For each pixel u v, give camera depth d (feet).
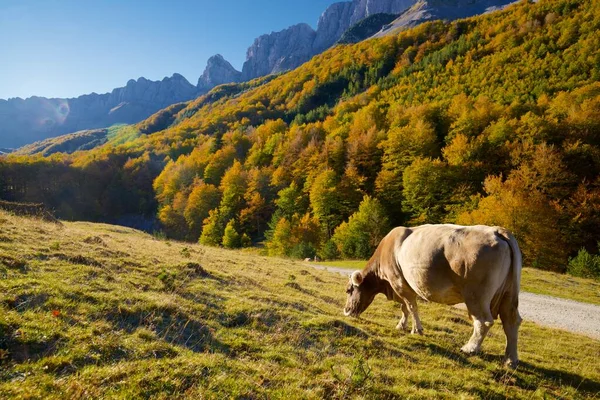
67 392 11.98
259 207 239.91
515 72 302.04
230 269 43.65
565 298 60.59
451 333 29.19
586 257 87.76
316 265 99.81
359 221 146.92
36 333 15.08
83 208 352.08
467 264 20.76
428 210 167.73
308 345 20.98
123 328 17.93
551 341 32.45
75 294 19.90
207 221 239.50
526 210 117.08
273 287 36.55
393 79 445.78
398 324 28.78
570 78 256.11
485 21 501.15
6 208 56.08
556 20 374.63
